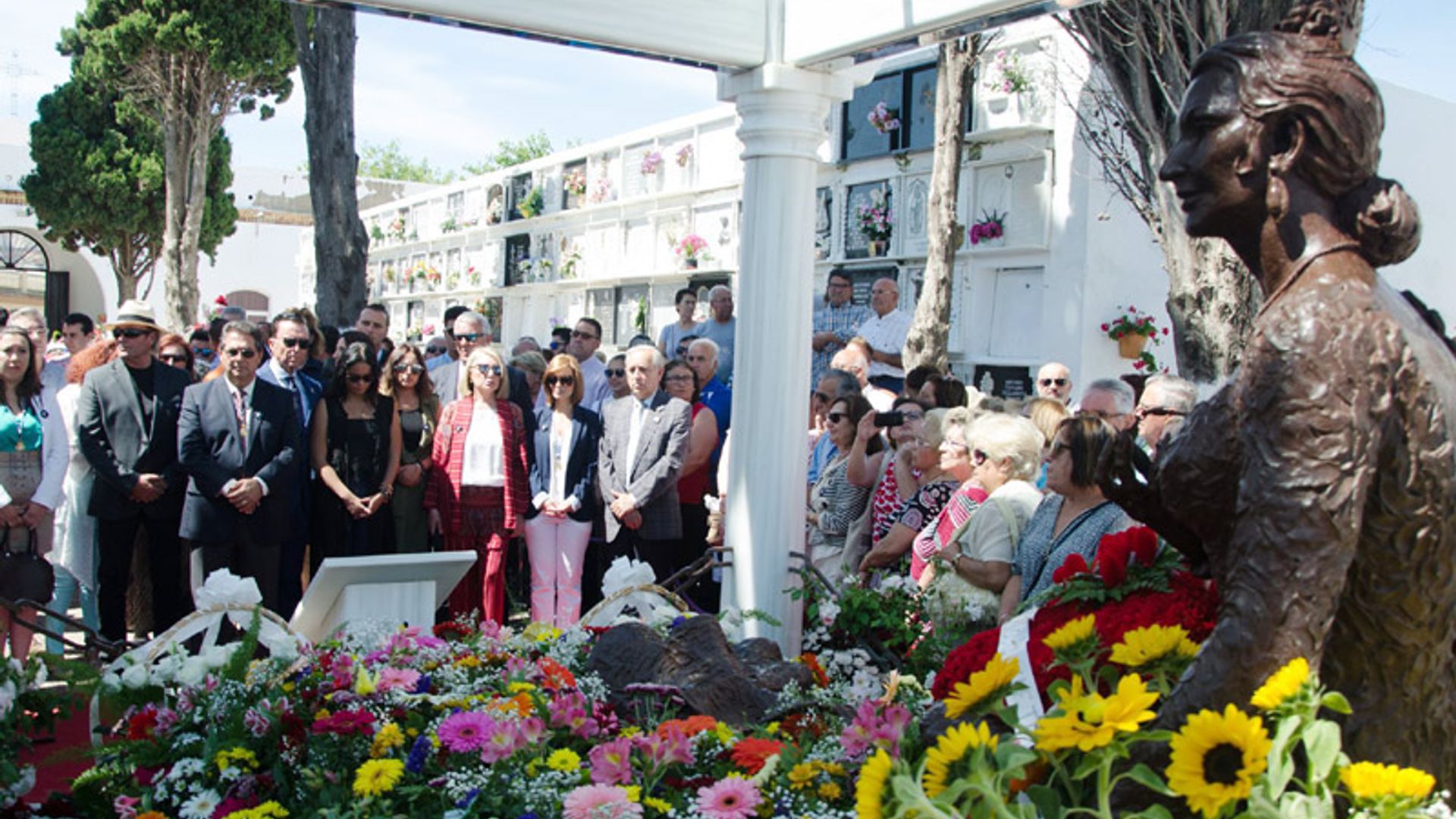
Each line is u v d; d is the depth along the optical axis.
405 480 6.78
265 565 6.12
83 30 24.98
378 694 3.30
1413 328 1.72
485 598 6.67
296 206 39.81
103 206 29.52
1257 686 1.66
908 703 3.27
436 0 4.31
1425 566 1.68
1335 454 1.63
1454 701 1.76
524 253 23.95
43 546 6.02
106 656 4.14
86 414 6.25
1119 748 1.67
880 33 4.52
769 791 2.64
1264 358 1.71
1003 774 1.71
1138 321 12.12
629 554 7.08
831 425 6.18
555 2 4.51
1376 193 1.74
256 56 24.12
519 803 2.69
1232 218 1.84
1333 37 1.79
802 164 5.11
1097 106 10.48
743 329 5.18
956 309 13.38
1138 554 2.36
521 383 7.84
